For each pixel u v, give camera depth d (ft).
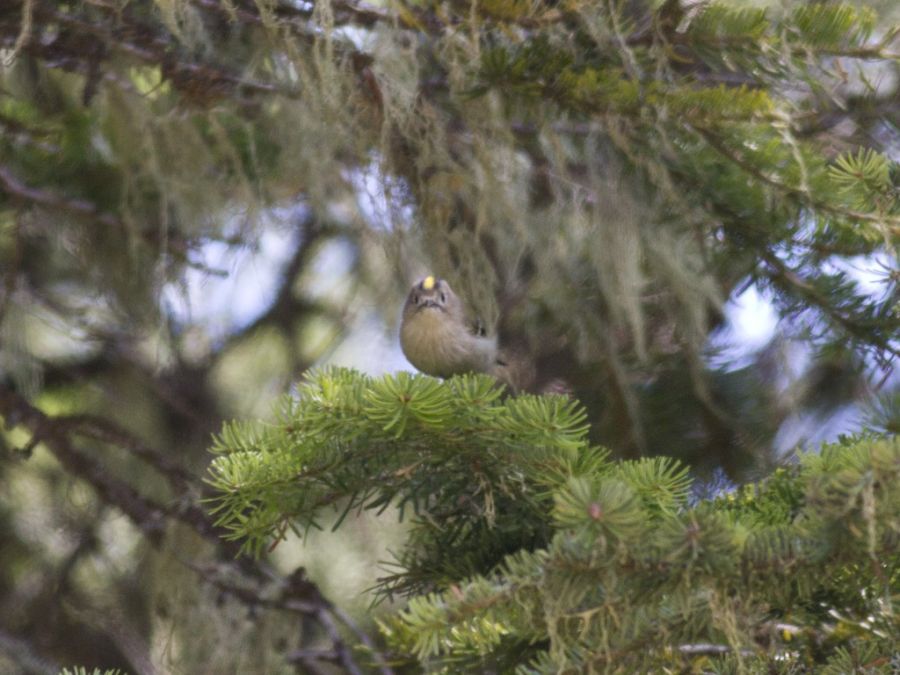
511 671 19.77
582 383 29.45
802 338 25.68
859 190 21.86
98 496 31.78
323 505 19.34
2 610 34.35
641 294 28.35
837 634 18.24
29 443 31.12
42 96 31.40
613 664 16.37
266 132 28.50
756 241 23.54
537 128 22.97
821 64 21.84
